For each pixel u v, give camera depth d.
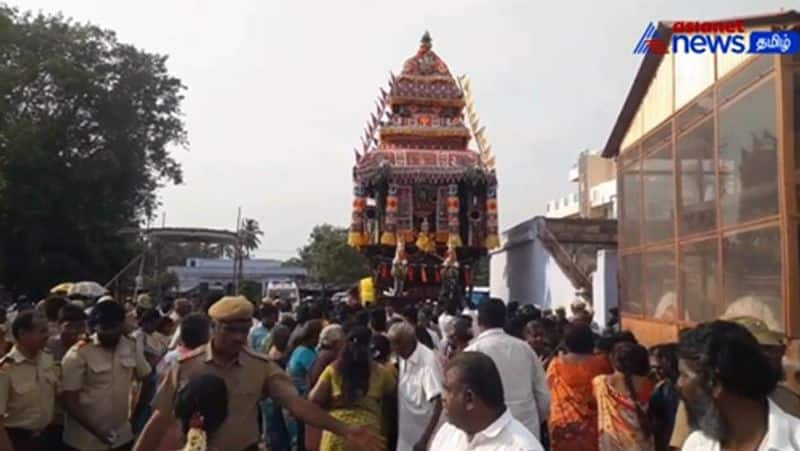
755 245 8.12
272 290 38.03
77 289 17.23
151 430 4.67
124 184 37.44
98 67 36.84
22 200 34.12
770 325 7.74
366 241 30.31
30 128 33.72
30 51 35.84
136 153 37.50
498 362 6.30
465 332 7.51
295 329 9.79
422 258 29.83
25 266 35.88
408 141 31.61
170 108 39.09
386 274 29.95
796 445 2.59
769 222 7.76
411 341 6.66
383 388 6.55
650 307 12.10
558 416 6.54
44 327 6.27
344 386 6.16
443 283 27.84
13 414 6.09
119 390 6.55
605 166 51.81
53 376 6.39
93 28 37.44
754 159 8.12
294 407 4.90
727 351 2.67
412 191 29.89
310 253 79.94
